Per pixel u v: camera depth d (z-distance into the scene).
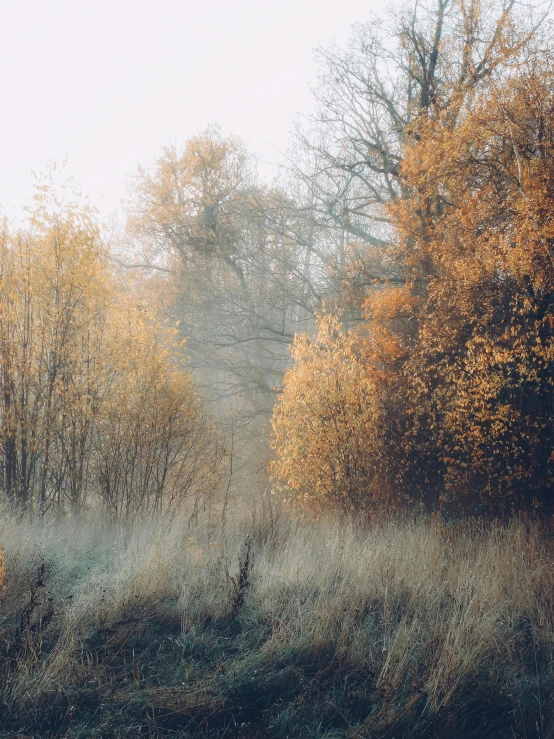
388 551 6.95
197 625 5.00
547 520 10.57
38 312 12.73
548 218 10.84
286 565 6.23
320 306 21.11
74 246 12.85
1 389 12.48
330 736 3.59
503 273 11.78
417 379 12.33
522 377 11.18
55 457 12.70
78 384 12.85
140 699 3.82
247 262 26.69
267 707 3.86
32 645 4.20
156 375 12.98
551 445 11.16
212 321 26.69
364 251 20.42
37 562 5.96
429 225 14.62
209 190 29.14
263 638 4.82
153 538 7.29
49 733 3.49
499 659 4.52
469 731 3.77
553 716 3.81
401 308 13.90
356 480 12.14
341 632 4.74
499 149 12.16
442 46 16.58
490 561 6.59
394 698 3.89
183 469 13.28
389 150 18.69
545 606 5.45
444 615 5.18
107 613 4.91
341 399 12.51
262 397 25.25
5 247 12.73
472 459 11.84
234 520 9.87
